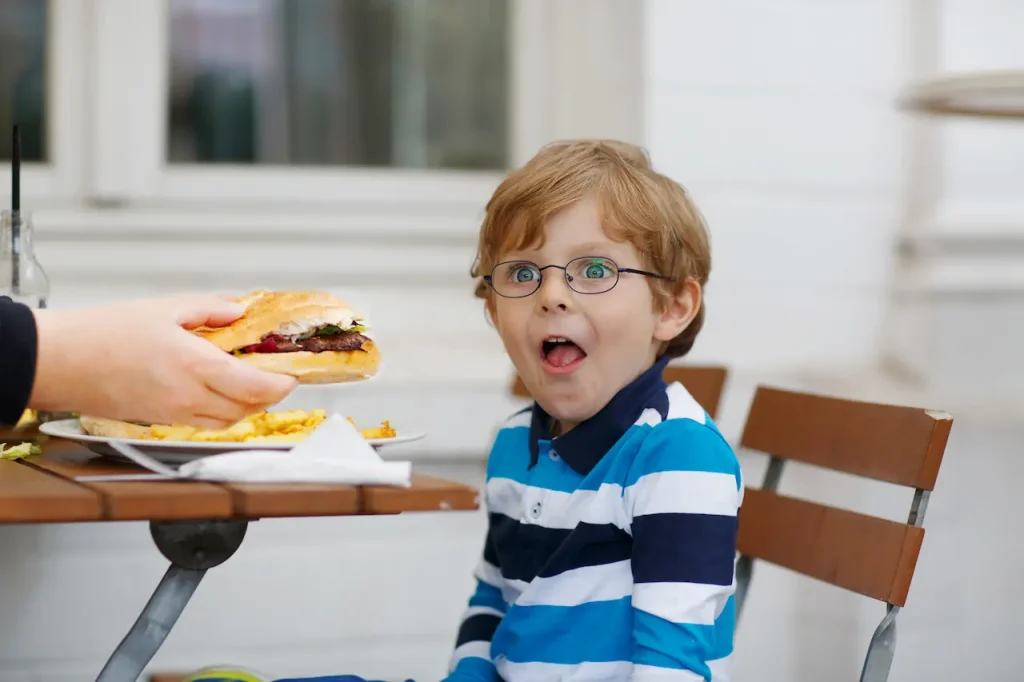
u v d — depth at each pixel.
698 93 1.94
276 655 1.82
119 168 1.93
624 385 1.07
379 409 1.78
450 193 2.12
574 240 1.04
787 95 2.00
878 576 1.00
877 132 2.06
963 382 2.09
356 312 1.02
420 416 1.80
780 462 1.20
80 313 0.82
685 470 0.98
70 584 1.72
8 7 1.91
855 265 2.06
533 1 2.15
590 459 1.05
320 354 0.98
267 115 2.06
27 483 0.79
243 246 2.00
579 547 1.03
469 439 1.83
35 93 1.93
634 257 1.06
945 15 2.04
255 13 2.04
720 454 1.00
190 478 0.79
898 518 2.03
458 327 2.07
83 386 0.80
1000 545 2.07
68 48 1.93
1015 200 2.10
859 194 2.06
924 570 2.03
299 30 2.07
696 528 0.96
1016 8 2.08
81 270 1.91
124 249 1.94
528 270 1.07
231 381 0.82
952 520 2.04
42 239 1.90
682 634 0.93
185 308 0.89
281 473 0.78
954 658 2.05
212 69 2.02
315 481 0.78
